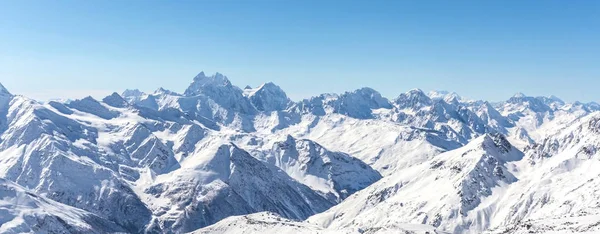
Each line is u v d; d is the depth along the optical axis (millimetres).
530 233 183125
